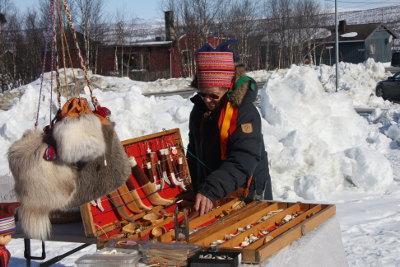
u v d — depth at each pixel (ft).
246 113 11.89
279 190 26.58
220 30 147.54
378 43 215.92
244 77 12.19
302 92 32.01
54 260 11.93
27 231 9.94
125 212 11.64
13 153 9.81
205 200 11.05
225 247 9.62
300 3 183.52
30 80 126.62
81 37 125.90
